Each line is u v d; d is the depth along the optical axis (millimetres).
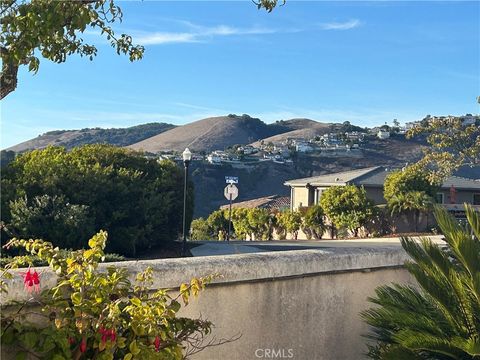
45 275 3080
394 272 4992
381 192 45438
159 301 3041
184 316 3645
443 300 3957
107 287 2939
